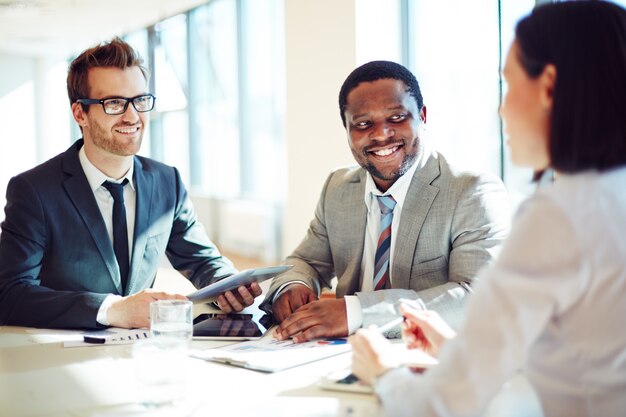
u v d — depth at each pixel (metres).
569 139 0.87
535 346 0.92
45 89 12.00
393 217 1.95
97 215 2.01
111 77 1.98
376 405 1.12
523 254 0.85
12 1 7.53
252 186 7.26
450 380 0.86
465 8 4.26
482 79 4.16
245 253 7.35
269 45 6.80
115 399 1.19
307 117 5.34
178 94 8.51
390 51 4.80
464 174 1.89
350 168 2.19
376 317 1.62
